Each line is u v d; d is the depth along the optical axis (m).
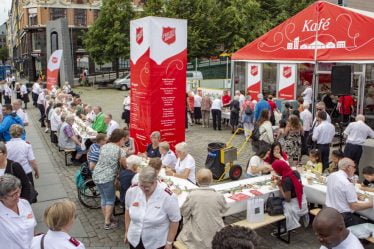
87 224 7.00
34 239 3.35
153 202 4.27
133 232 4.35
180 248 4.79
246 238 2.11
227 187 6.71
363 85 15.07
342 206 5.55
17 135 6.57
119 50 37.00
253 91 18.48
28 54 47.84
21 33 61.25
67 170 10.62
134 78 10.20
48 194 8.60
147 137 9.86
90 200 7.95
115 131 6.66
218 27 32.75
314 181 7.03
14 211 3.91
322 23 13.27
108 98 29.48
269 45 14.98
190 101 18.16
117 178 6.70
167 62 9.72
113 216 7.18
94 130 11.79
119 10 36.91
